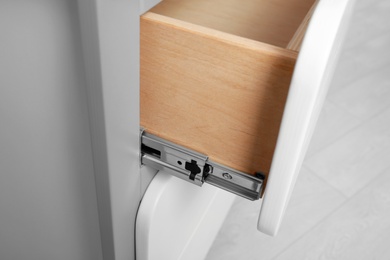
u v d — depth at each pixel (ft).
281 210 1.15
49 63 1.09
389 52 5.71
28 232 1.65
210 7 1.69
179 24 1.11
